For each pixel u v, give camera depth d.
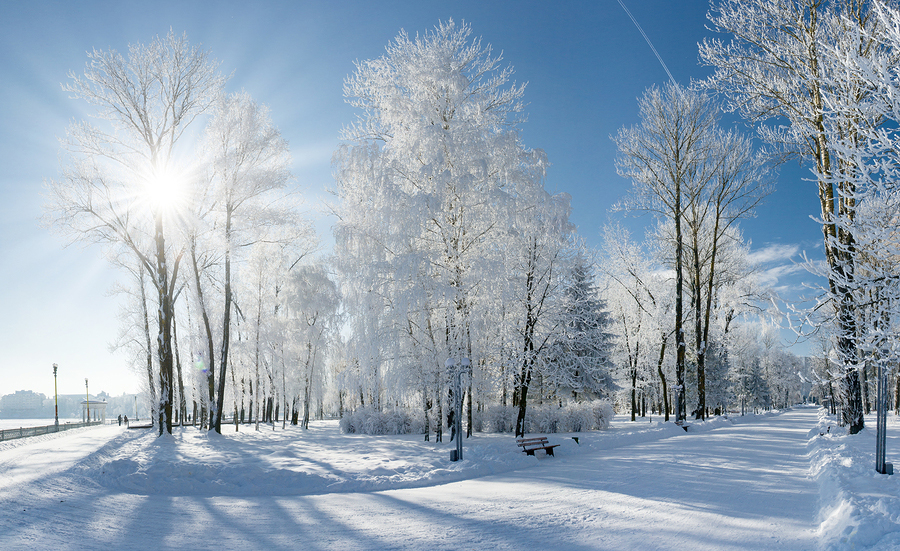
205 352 29.62
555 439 17.98
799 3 16.02
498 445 14.22
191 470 10.71
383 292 18.17
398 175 18.62
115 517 7.70
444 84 18.58
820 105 15.03
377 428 26.00
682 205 27.53
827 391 26.83
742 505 7.85
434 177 17.56
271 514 8.00
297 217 25.25
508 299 18.48
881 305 8.18
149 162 21.98
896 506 6.43
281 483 10.32
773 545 5.83
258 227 23.97
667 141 26.14
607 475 11.00
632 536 6.31
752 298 29.34
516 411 25.20
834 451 11.95
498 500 8.72
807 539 6.03
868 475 9.04
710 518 7.07
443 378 18.25
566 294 22.28
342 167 18.59
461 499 8.89
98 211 20.95
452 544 6.24
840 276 8.60
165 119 22.64
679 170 25.69
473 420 25.33
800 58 16.11
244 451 16.97
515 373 20.52
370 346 17.95
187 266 28.58
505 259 19.22
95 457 14.52
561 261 20.08
